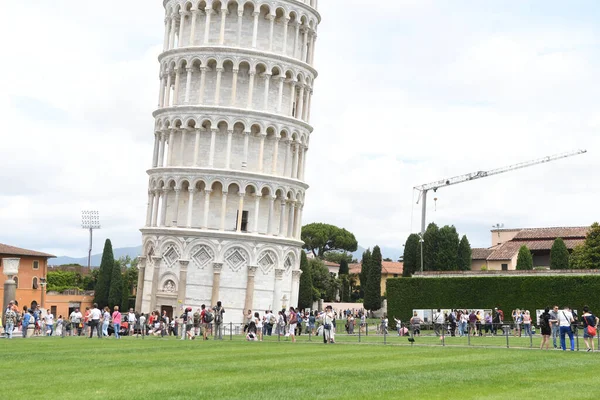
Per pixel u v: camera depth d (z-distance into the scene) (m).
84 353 36.25
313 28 95.19
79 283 164.12
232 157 88.38
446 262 129.62
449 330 71.94
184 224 88.75
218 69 88.12
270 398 20.88
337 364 31.14
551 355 37.12
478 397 21.78
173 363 30.78
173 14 92.31
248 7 90.44
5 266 69.44
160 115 91.38
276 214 91.12
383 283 177.25
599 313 78.00
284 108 90.94
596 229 116.19
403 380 25.33
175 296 86.62
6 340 50.53
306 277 125.12
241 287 87.00
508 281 83.38
